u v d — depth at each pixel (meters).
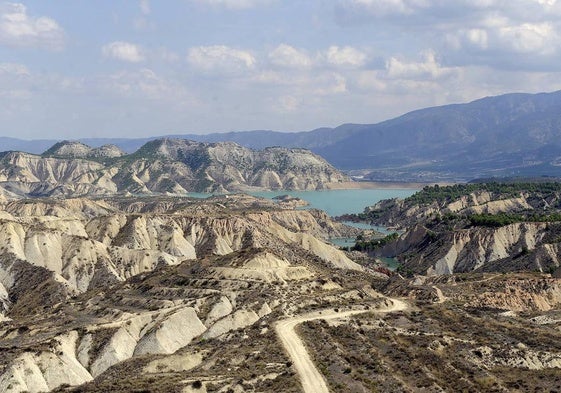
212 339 164.88
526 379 133.38
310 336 153.50
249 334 160.75
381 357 140.62
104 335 168.88
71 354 160.62
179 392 115.69
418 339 153.50
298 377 125.75
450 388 126.31
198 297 199.38
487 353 146.62
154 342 164.88
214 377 125.88
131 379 131.75
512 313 191.88
